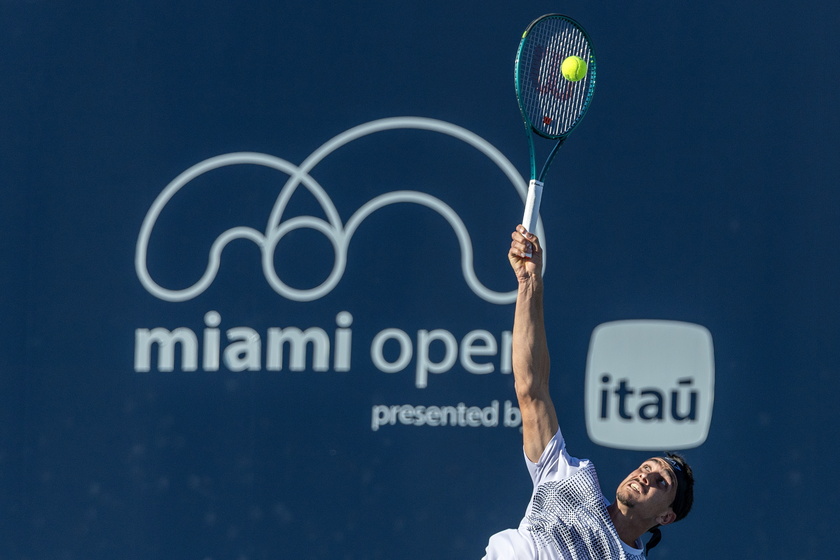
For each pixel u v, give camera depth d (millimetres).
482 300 15867
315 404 15664
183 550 15445
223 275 15547
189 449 15484
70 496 15312
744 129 16266
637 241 16094
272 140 15617
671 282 16156
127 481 15398
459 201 15859
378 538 15695
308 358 15656
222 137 15555
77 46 15359
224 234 15539
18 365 15234
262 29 15617
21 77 15266
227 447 15516
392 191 15781
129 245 15406
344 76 15703
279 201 15625
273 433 15586
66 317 15312
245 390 15562
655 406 16125
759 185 16281
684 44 16188
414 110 15789
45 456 15266
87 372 15344
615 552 10023
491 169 15883
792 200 16344
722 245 16219
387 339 15750
